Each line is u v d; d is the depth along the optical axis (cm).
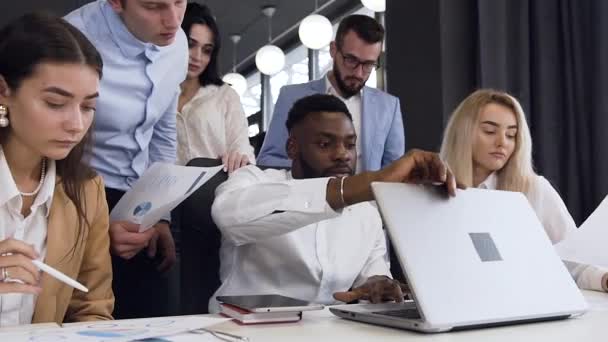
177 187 128
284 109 243
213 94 239
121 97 162
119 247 133
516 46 310
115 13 159
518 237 97
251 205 129
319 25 533
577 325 89
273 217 127
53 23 108
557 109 306
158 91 170
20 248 94
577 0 299
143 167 173
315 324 90
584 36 298
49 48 105
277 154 236
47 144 108
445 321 82
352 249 154
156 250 158
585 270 134
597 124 289
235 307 94
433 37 318
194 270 146
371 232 158
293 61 721
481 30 308
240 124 240
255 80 807
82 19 159
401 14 334
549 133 304
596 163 289
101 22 159
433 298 83
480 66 308
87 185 123
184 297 146
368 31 234
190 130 234
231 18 677
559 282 96
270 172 161
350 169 157
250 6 645
